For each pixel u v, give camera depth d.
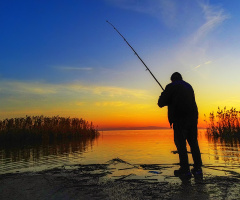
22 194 3.01
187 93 4.24
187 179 3.59
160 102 4.52
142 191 2.96
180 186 3.15
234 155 6.67
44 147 13.62
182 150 4.12
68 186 3.34
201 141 14.10
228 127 19.61
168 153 7.78
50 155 8.87
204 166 4.75
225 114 20.58
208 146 10.09
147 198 2.67
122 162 5.80
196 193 2.79
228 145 10.60
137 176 3.96
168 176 3.87
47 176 4.12
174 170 4.40
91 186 3.31
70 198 2.77
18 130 25.50
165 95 4.39
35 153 10.07
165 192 2.89
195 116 4.25
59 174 4.32
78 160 6.82
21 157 8.62
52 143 17.62
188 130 4.23
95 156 7.69
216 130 20.77
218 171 4.19
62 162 6.60
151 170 4.49
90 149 10.71
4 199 2.82
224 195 2.67
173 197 2.67
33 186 3.40
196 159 4.20
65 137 29.06
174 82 4.38
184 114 4.20
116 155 7.73
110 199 2.68
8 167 6.21
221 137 18.70
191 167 4.70
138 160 6.13
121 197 2.73
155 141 15.93
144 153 8.02
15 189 3.27
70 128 30.14
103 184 3.40
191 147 4.27
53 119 28.89
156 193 2.86
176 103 4.24
